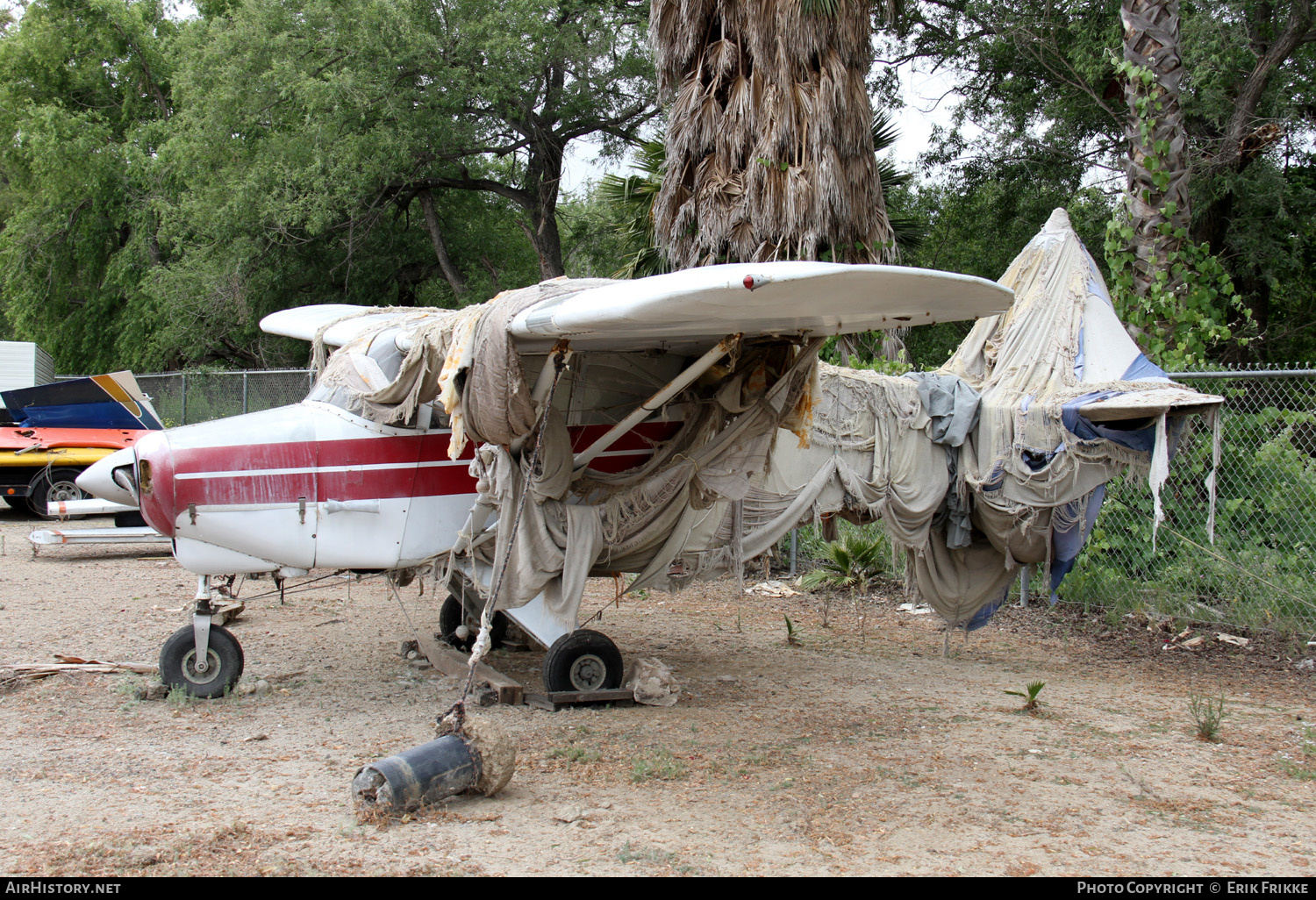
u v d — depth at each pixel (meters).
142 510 5.41
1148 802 4.10
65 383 14.40
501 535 5.28
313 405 5.77
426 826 3.68
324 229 20.72
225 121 20.67
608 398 6.09
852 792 4.16
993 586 7.09
